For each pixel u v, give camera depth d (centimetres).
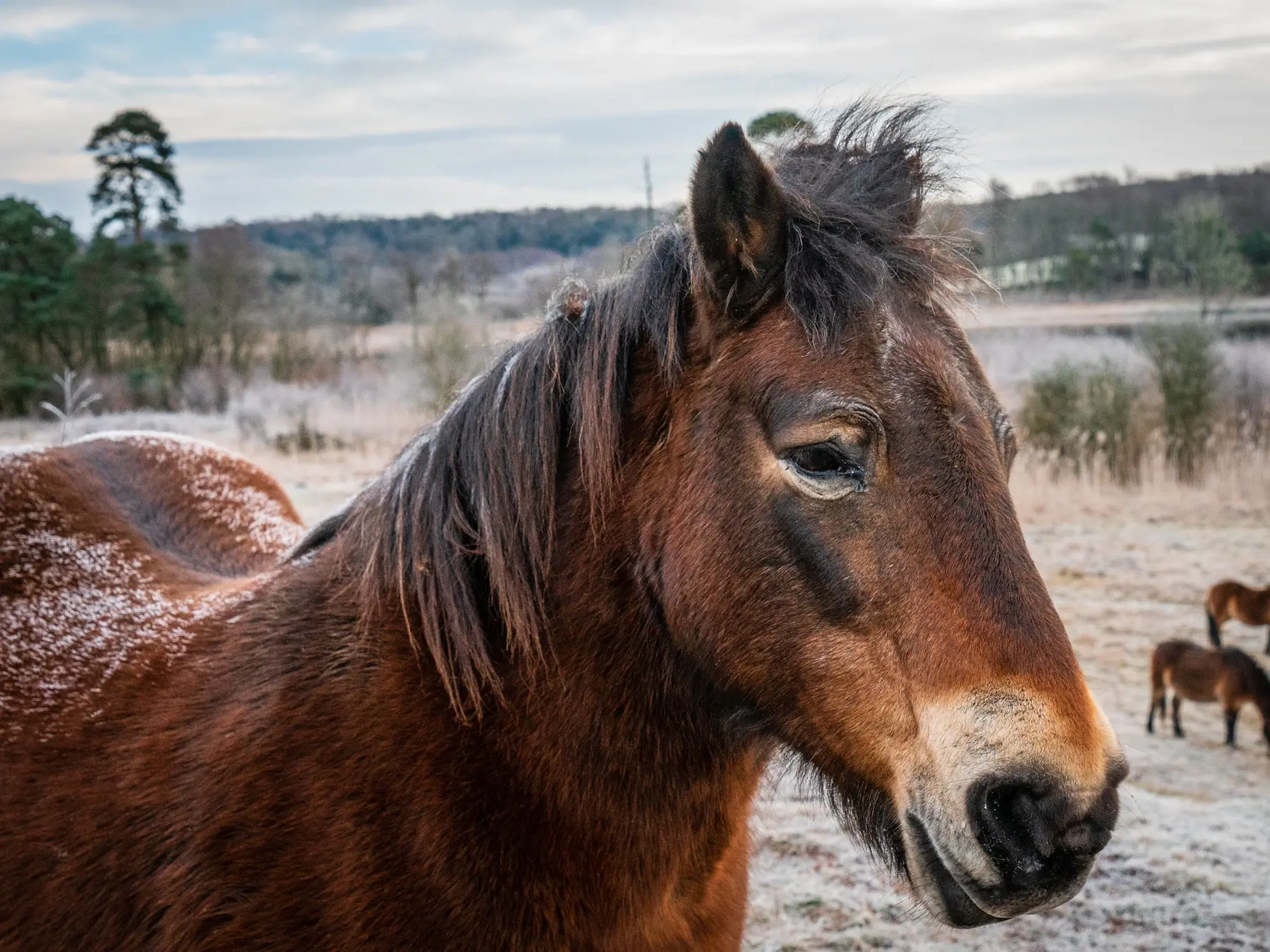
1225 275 2258
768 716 182
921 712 160
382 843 183
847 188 187
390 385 2092
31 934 195
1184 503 1030
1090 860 157
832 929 364
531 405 198
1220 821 439
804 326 170
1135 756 534
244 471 323
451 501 199
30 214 2653
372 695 192
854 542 165
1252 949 348
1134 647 681
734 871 220
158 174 3397
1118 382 1212
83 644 229
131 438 310
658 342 186
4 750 211
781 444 168
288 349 2856
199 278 2980
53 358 2670
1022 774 152
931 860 165
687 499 180
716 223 174
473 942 182
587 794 188
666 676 190
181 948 184
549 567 194
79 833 197
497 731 188
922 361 167
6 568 242
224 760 193
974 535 159
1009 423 180
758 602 174
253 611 219
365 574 204
